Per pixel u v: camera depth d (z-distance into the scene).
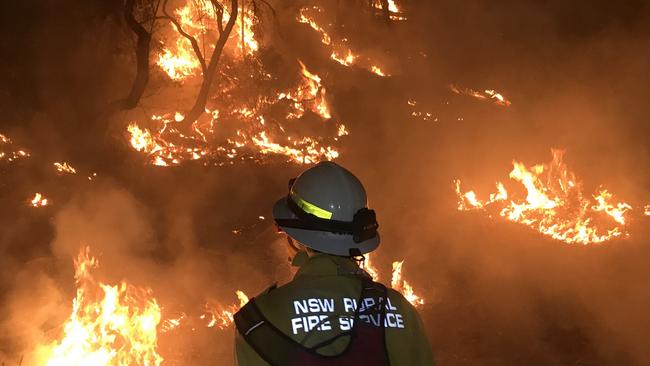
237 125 22.36
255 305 2.33
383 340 2.32
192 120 20.89
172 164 18.23
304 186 2.53
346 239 2.49
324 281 2.37
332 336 2.27
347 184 2.52
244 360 2.28
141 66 18.66
